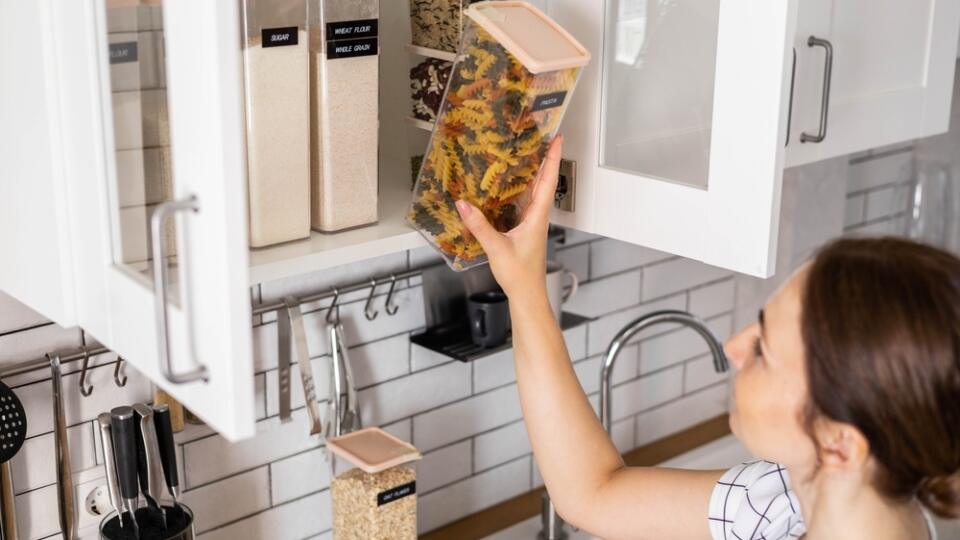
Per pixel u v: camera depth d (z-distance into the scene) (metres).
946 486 0.92
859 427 0.88
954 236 2.51
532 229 1.29
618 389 2.21
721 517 1.24
